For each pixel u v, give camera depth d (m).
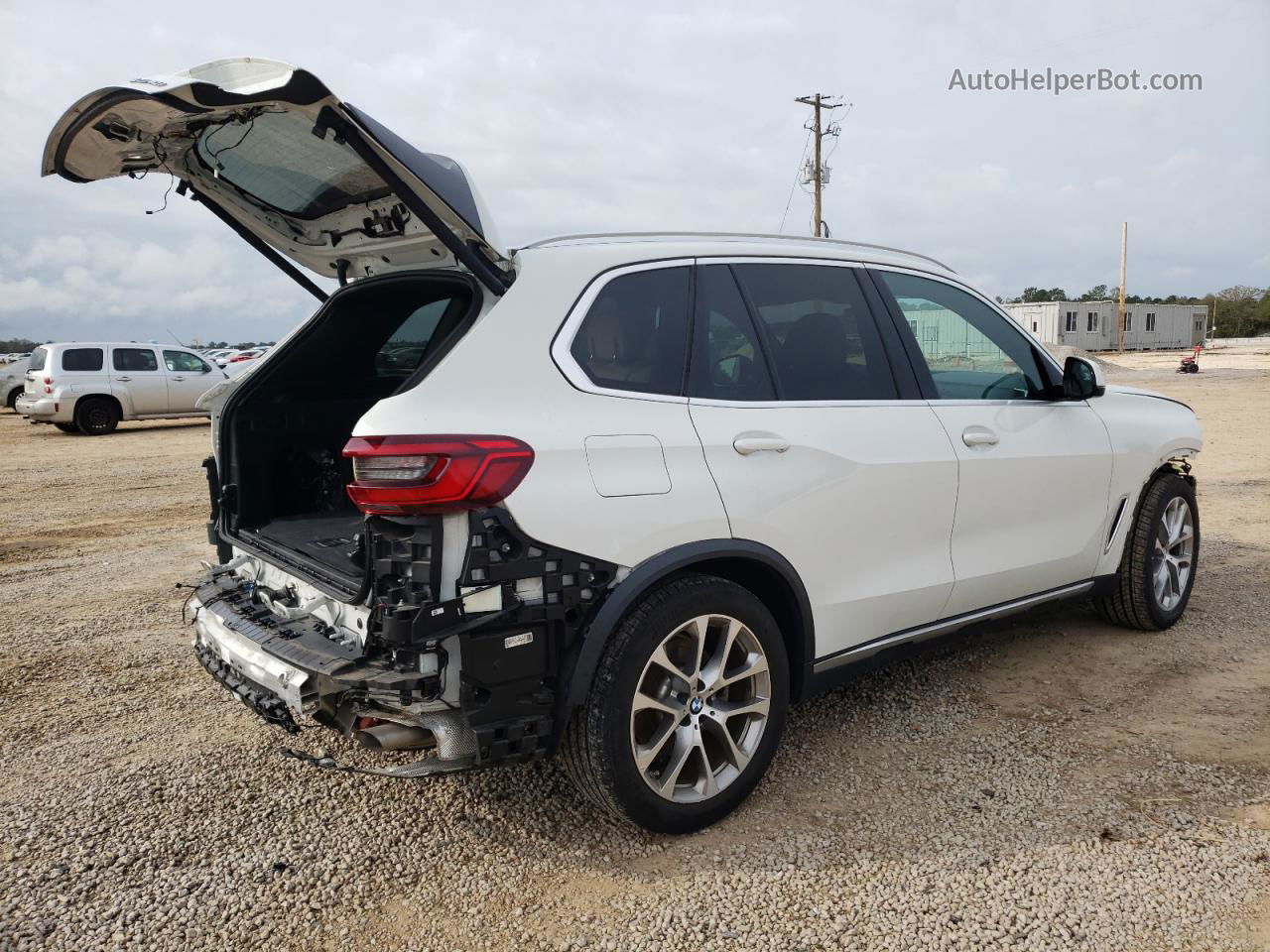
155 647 4.77
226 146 2.85
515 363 2.56
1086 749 3.38
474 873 2.70
